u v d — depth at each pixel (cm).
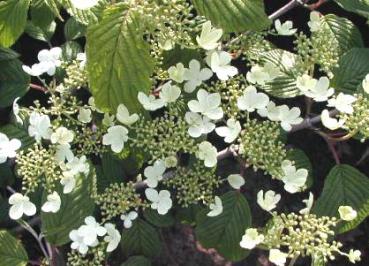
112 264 85
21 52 93
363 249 91
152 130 60
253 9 52
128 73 51
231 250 69
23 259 68
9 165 78
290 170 60
